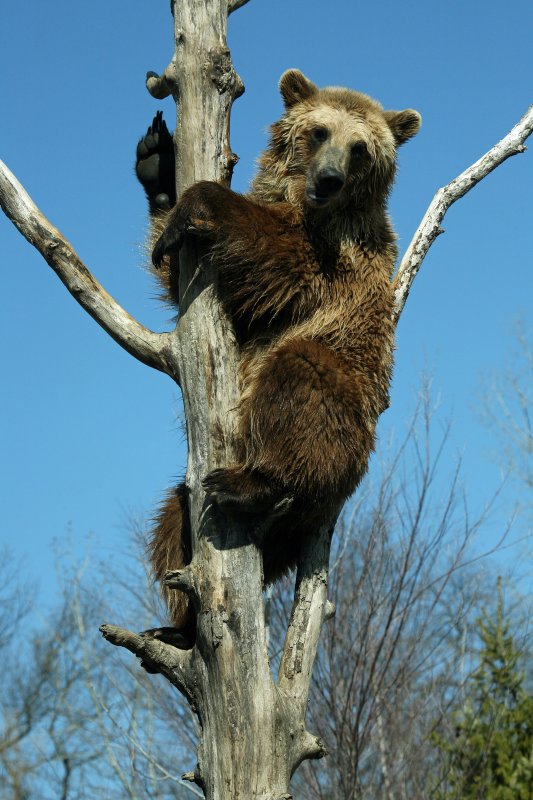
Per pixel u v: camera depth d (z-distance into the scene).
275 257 10.10
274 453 9.31
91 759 24.73
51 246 9.68
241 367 10.27
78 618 22.03
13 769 24.81
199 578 8.74
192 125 9.62
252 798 8.12
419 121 11.92
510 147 10.98
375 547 18.20
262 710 8.32
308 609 9.45
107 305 9.66
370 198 11.16
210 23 9.62
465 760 18.05
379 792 17.45
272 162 11.48
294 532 10.09
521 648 20.00
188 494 9.15
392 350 10.82
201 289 9.54
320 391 9.68
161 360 9.52
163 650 8.81
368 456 10.12
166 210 11.48
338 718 16.86
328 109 11.26
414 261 10.94
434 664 18.59
